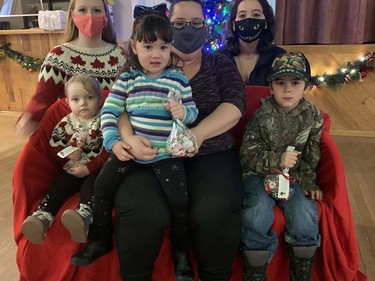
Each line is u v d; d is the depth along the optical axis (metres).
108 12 1.83
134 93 1.26
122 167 1.24
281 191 1.28
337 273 1.32
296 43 3.60
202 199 1.21
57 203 1.35
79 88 1.44
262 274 1.27
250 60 2.23
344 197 1.32
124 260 1.18
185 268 1.23
